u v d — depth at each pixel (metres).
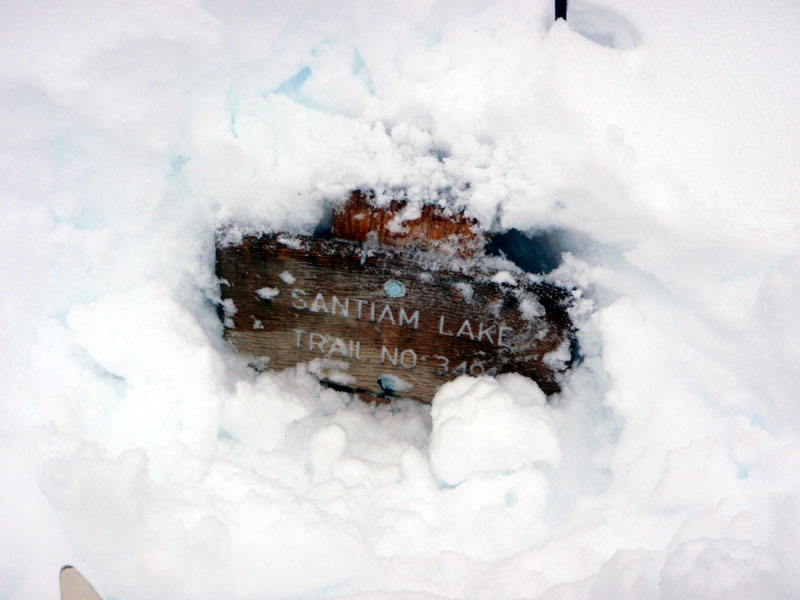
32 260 0.71
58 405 0.70
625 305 0.71
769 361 0.64
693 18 0.72
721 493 0.63
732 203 0.64
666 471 0.65
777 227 0.63
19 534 0.62
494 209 0.73
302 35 0.71
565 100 0.66
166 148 0.72
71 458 0.64
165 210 0.75
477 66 0.69
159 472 0.68
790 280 0.61
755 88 0.68
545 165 0.70
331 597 0.60
